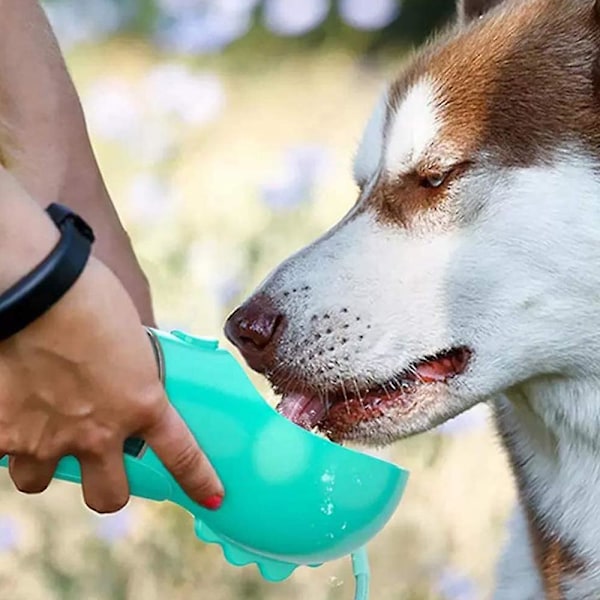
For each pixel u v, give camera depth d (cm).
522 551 455
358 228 409
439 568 561
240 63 1325
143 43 1366
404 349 397
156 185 806
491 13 439
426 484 593
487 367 397
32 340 291
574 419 412
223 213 870
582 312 396
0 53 430
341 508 326
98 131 969
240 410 319
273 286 406
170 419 305
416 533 578
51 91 439
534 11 422
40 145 437
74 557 562
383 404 400
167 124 895
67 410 298
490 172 396
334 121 1203
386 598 554
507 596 457
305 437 323
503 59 409
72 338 292
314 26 1238
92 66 1333
